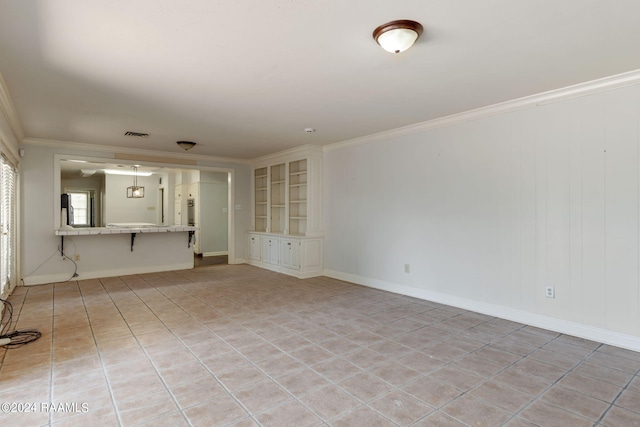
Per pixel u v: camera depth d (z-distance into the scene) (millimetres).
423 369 2637
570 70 2887
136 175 9586
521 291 3701
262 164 7344
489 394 2285
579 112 3287
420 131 4633
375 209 5285
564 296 3402
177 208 10016
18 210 5219
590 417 2039
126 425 1938
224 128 4766
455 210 4273
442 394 2285
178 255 6926
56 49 2443
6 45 2373
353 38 2326
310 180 6094
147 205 10117
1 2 1867
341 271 5906
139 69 2799
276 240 6723
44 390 2307
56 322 3660
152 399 2205
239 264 7578
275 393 2287
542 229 3541
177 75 2924
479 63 2736
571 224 3352
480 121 4012
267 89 3275
